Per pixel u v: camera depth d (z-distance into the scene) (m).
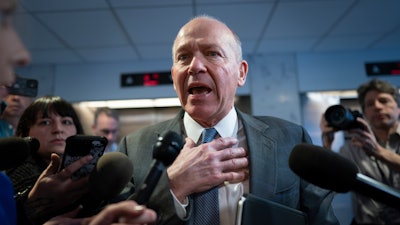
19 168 1.00
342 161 0.53
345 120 1.16
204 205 0.76
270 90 3.78
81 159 0.66
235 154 0.76
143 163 0.86
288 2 2.57
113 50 3.50
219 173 0.72
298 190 0.86
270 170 0.82
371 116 1.79
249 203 0.70
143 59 3.85
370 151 1.29
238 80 1.00
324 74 3.82
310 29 3.14
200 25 0.91
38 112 1.15
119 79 3.86
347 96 3.87
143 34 3.08
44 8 2.51
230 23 2.91
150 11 2.62
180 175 0.73
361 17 2.90
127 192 0.81
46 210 0.69
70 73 3.87
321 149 0.57
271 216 0.69
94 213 0.67
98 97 3.83
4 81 0.36
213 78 0.88
